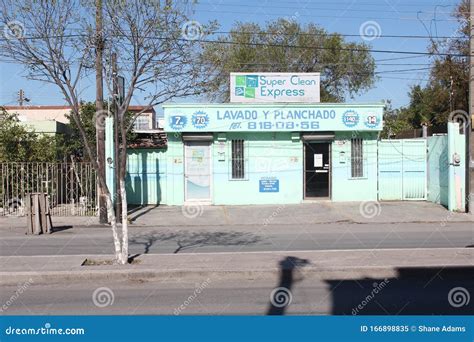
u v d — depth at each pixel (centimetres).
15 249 1288
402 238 1433
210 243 1365
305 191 2230
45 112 3609
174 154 2208
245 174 2211
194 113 2152
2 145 2152
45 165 2103
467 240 1383
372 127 2189
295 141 2211
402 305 777
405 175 2252
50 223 1606
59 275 935
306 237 1475
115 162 1834
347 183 2222
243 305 780
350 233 1554
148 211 2069
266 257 1070
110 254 1169
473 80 1911
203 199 2219
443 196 2111
